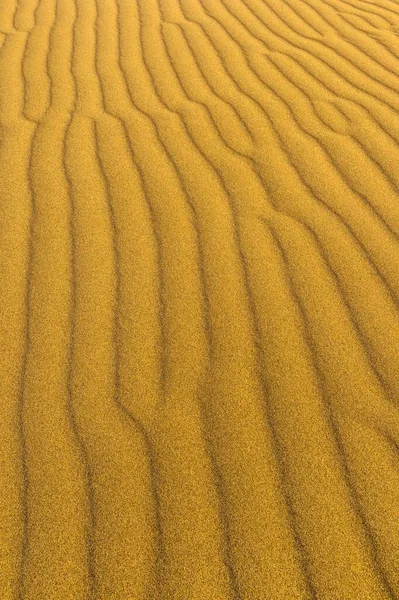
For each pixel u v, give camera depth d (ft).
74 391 3.38
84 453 3.06
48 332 3.75
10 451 3.08
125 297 3.98
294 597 2.48
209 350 3.59
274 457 3.00
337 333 3.65
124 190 5.04
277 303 3.88
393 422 3.12
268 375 3.42
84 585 2.55
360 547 2.62
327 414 3.19
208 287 4.03
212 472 2.95
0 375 3.48
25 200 4.95
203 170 5.27
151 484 2.91
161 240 4.46
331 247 4.32
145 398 3.32
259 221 4.61
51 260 4.31
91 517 2.79
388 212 4.65
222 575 2.56
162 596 2.50
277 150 5.53
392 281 4.01
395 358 3.47
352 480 2.88
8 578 2.58
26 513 2.82
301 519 2.74
